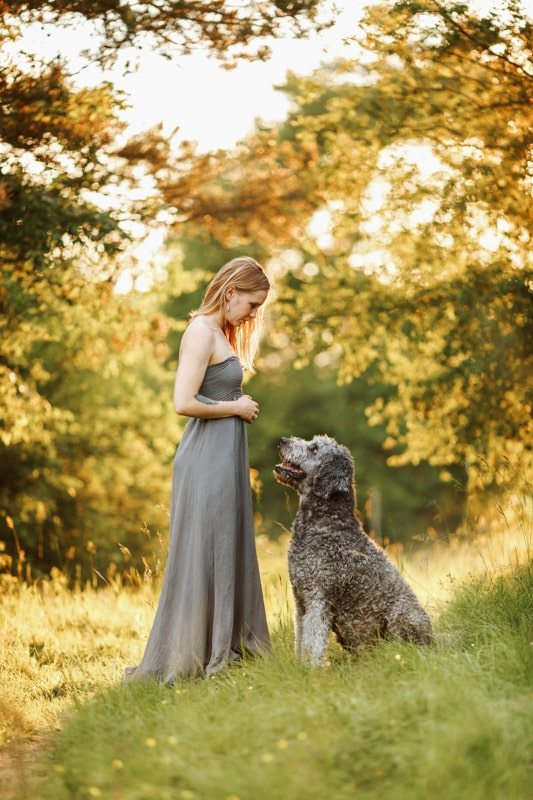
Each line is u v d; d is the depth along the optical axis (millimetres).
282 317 11469
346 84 9719
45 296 9406
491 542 7602
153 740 3676
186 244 21297
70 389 17109
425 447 11461
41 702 5312
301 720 3691
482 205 9203
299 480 5141
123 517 16875
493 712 3605
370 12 8773
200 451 5098
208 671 4883
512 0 8383
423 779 3150
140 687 4777
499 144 8961
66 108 7922
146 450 18016
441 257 10148
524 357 9812
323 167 10180
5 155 7875
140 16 7547
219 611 4969
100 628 7648
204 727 3797
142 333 11422
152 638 5078
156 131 8578
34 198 7734
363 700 3811
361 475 27469
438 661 4332
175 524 5117
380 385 28406
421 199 9727
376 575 4953
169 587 5086
